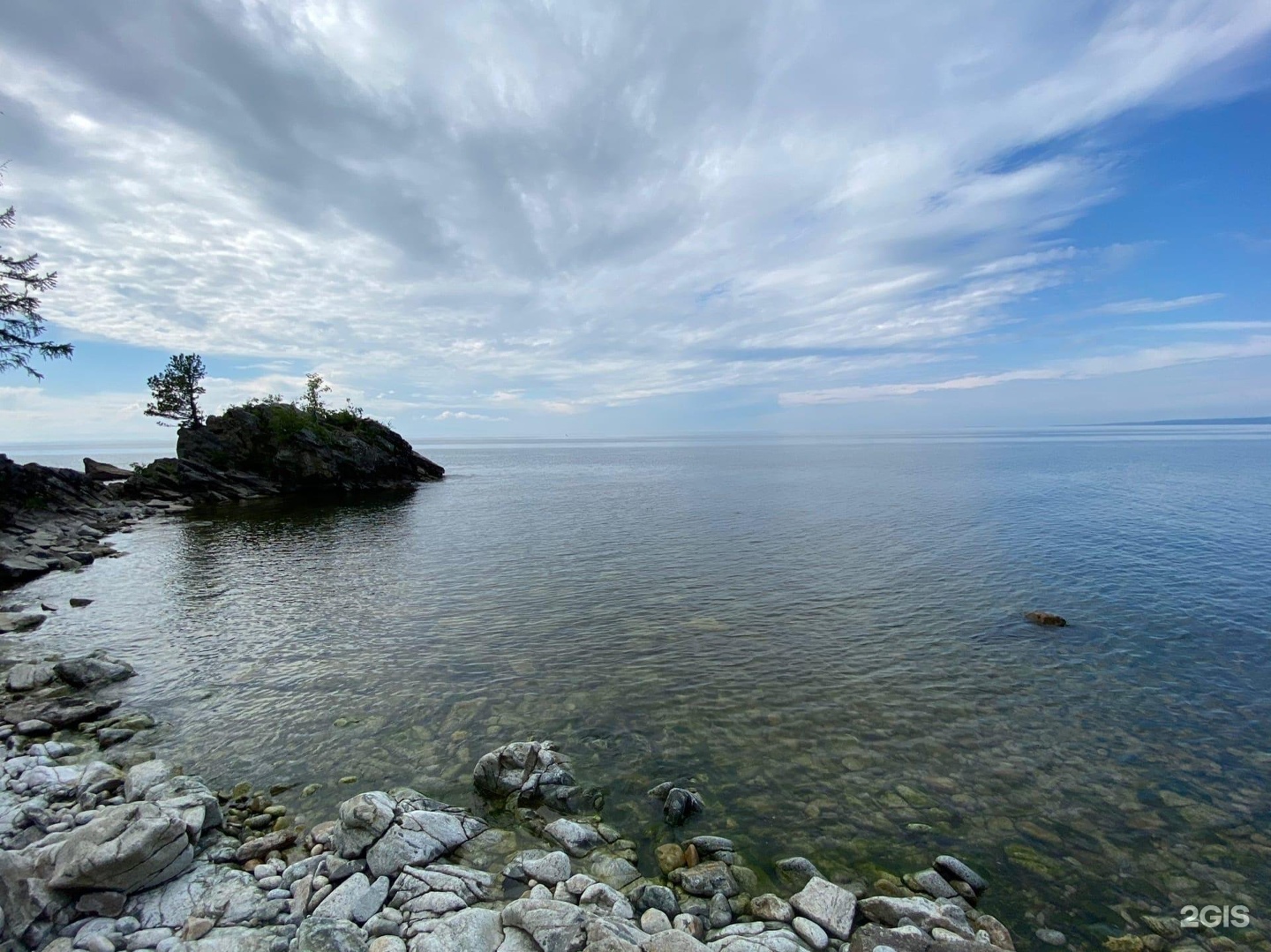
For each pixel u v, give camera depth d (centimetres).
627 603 2619
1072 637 2123
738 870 996
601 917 827
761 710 1592
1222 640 2083
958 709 1590
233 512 6156
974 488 7262
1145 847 1059
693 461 16750
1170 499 5819
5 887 809
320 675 1850
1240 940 857
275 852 1025
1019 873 996
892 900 905
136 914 853
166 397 8644
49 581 3189
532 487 8938
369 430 9444
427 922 838
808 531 4406
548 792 1197
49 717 1526
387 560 3638
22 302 4294
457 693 1717
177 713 1597
